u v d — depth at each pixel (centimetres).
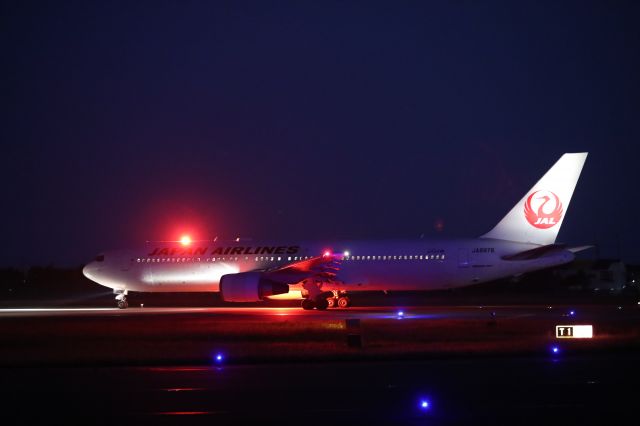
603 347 8750
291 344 9606
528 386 6181
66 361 8300
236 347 9306
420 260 16588
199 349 9156
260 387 6325
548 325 11712
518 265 16375
